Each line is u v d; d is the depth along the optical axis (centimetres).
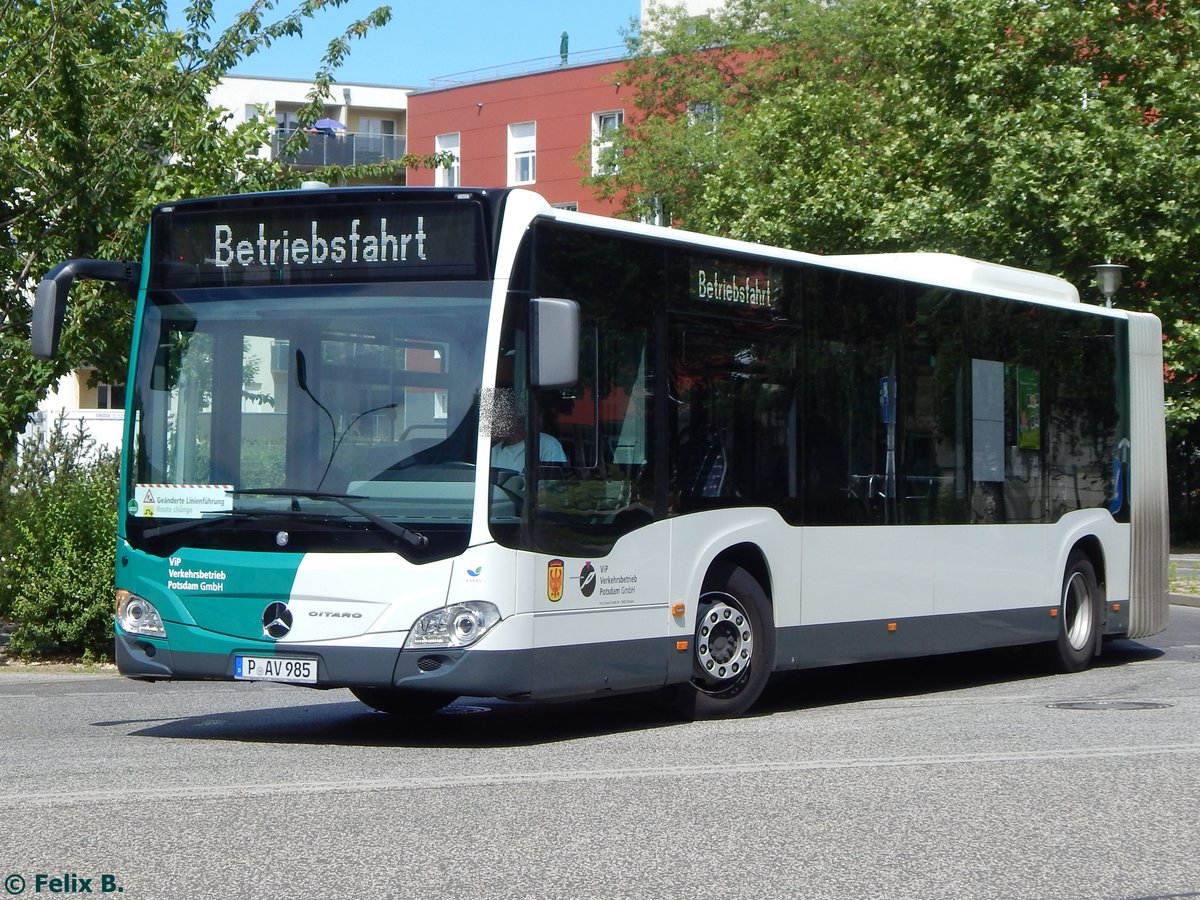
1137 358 1733
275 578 1024
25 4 1820
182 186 1845
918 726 1140
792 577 1234
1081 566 1620
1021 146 3288
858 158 3634
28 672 1641
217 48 1872
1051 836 745
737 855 696
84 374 4169
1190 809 813
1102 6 3428
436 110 7156
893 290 1359
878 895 630
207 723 1177
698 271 1159
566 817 776
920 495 1377
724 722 1170
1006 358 1507
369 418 1026
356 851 693
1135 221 3316
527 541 1012
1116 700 1328
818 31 5081
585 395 1060
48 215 1792
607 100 6606
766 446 1213
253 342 1058
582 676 1048
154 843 704
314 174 2009
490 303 1012
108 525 1731
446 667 990
